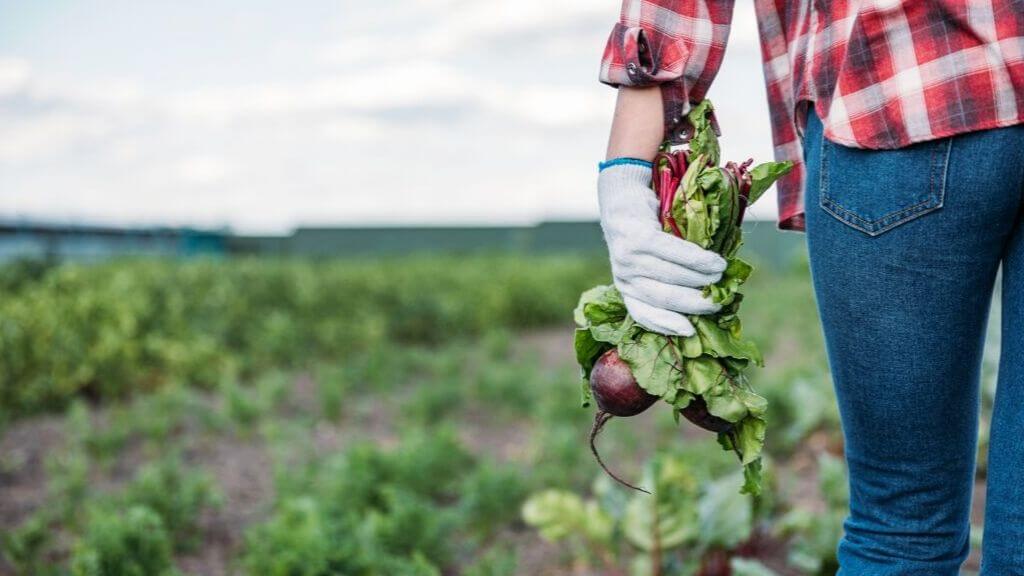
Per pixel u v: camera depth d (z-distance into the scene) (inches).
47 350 245.6
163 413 223.5
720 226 54.6
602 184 56.5
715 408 53.4
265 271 412.8
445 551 135.8
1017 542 52.4
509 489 153.6
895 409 55.4
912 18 51.3
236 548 147.0
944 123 50.1
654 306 53.1
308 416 238.7
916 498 57.5
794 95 59.1
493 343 353.4
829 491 131.2
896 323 53.5
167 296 339.0
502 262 585.6
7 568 134.6
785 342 362.6
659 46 56.6
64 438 208.8
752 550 124.7
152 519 126.4
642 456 193.6
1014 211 51.6
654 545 116.9
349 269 468.8
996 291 160.2
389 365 302.5
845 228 54.1
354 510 147.6
